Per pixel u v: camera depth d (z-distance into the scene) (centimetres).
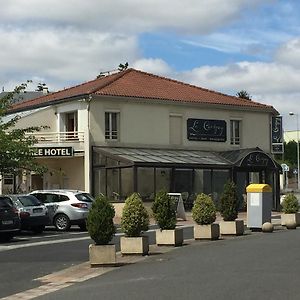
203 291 962
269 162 3922
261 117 4300
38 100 4181
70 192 2606
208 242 1808
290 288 965
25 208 2355
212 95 4222
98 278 1185
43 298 1001
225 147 4091
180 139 3900
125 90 3769
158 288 1012
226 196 2055
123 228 1512
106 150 3541
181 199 3088
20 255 1669
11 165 2778
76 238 2175
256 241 1766
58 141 3631
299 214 2427
